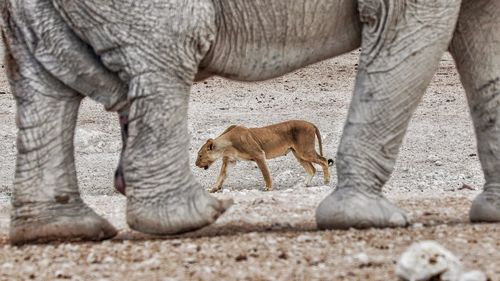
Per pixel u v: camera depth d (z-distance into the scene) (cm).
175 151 1254
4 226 1603
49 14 1257
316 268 1118
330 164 2867
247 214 1589
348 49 1341
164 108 1244
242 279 1081
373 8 1284
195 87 3991
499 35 1380
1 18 1291
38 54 1267
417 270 1023
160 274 1118
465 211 1565
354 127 1307
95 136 2997
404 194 1880
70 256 1221
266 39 1293
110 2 1230
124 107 1280
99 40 1242
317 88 3991
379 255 1166
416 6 1284
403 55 1289
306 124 2670
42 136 1289
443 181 2467
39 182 1296
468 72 1404
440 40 1300
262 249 1210
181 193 1257
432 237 1252
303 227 1422
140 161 1251
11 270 1173
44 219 1296
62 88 1288
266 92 3894
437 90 3894
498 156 1407
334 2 1295
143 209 1252
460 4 1322
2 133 3098
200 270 1123
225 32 1280
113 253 1222
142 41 1235
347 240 1240
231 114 3459
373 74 1298
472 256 1156
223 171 2623
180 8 1234
